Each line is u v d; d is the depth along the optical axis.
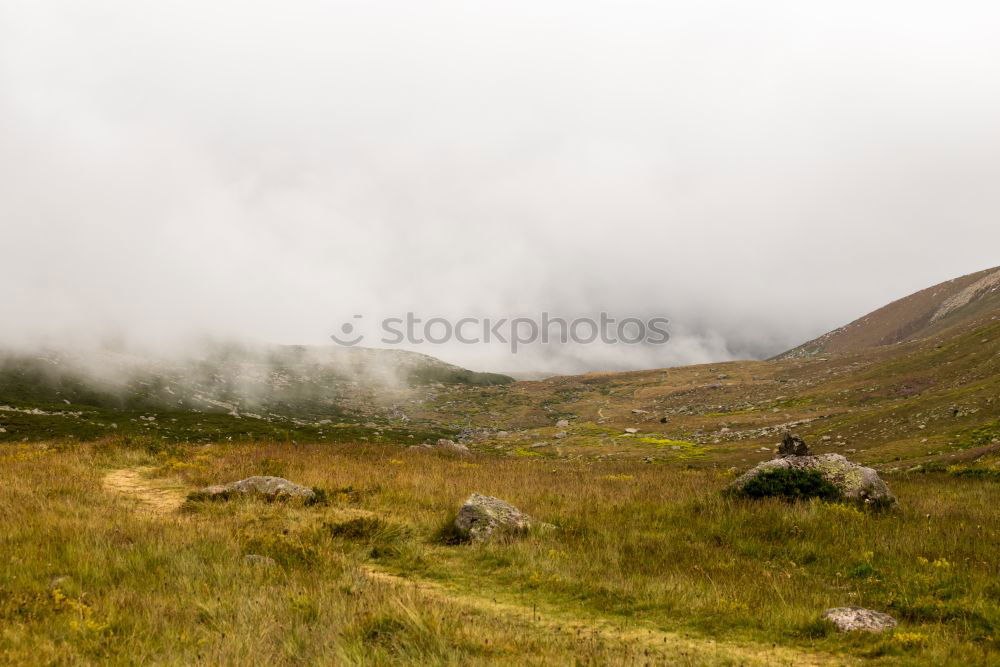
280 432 90.44
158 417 105.31
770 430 72.75
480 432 128.12
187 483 21.39
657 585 11.23
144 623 8.12
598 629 9.30
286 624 8.34
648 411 124.88
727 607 10.13
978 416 47.31
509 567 12.60
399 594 9.84
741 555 13.73
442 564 12.85
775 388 115.50
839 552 13.30
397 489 21.00
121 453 28.25
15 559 10.11
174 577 10.27
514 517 15.52
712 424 85.25
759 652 8.48
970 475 26.39
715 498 18.55
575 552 13.56
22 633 7.36
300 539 13.52
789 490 18.17
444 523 15.46
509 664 7.16
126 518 14.14
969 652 7.98
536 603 10.57
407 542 14.12
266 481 19.45
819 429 64.06
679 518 16.62
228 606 8.96
